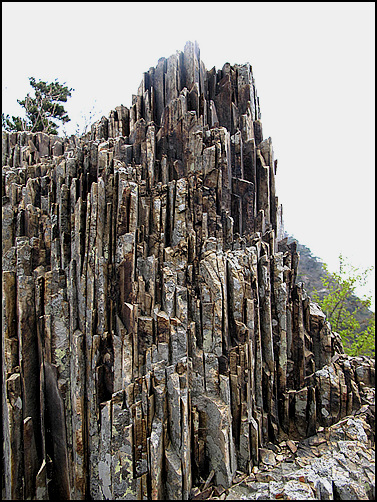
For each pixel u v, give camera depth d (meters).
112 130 24.00
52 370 16.45
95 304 16.38
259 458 15.85
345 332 38.59
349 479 13.80
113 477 13.96
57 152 27.92
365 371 20.42
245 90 24.14
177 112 21.23
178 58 23.09
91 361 15.79
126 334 15.79
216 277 16.67
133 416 14.08
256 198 22.56
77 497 15.68
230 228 19.31
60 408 16.39
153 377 14.71
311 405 17.91
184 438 13.98
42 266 18.41
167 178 20.34
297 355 19.44
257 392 17.66
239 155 21.47
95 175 20.36
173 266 17.53
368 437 16.55
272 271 19.55
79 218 16.89
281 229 24.81
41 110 47.91
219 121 23.81
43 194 20.45
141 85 24.14
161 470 13.84
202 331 16.61
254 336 17.69
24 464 15.82
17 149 26.44
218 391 15.62
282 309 19.00
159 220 18.17
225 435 14.45
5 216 18.94
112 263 17.09
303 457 15.73
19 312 16.39
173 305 16.16
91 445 15.61
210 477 14.67
